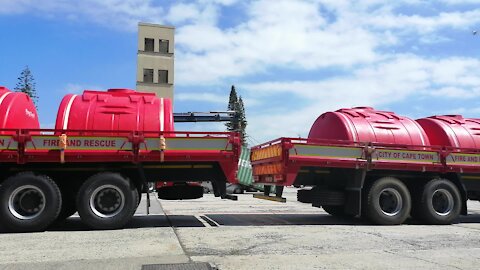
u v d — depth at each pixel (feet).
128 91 34.91
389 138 36.99
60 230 30.37
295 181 36.45
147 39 191.31
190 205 61.36
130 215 30.35
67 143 30.04
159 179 32.76
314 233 29.30
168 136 31.32
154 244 24.39
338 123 37.83
